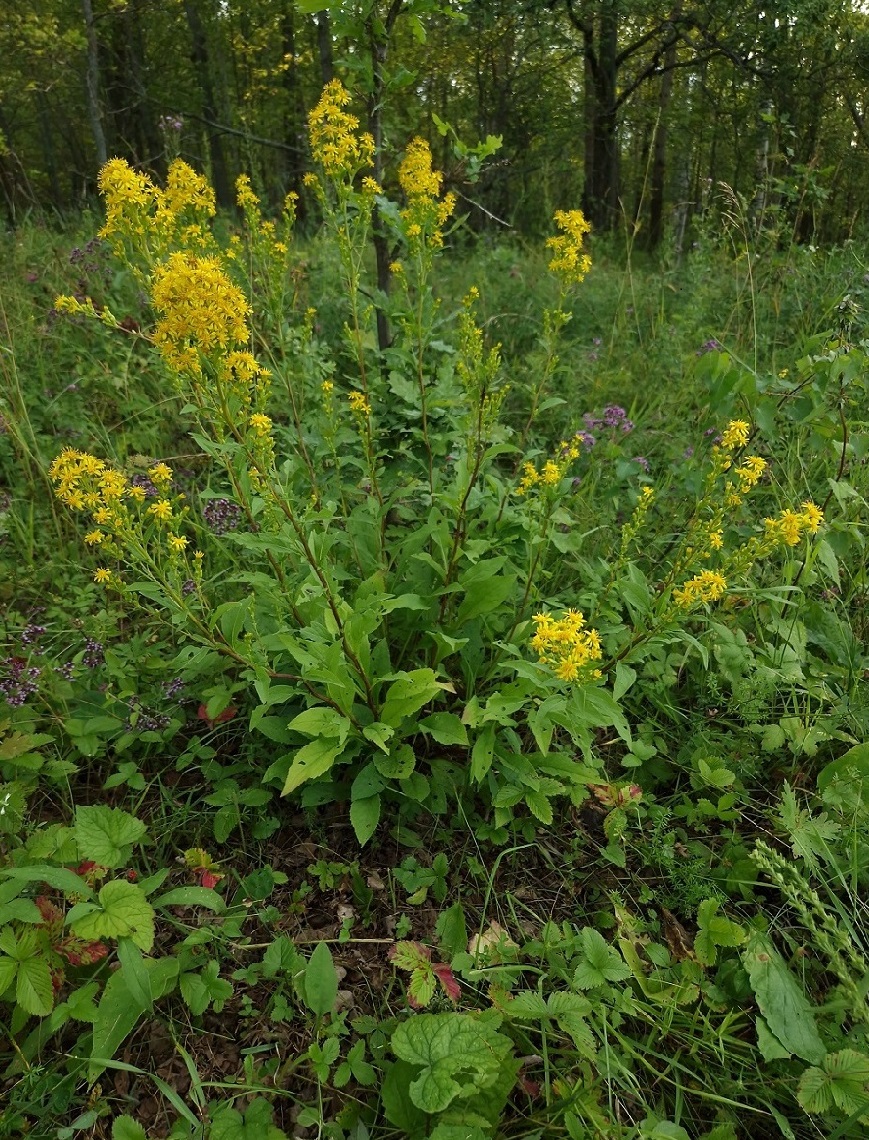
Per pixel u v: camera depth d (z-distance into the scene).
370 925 1.94
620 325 4.87
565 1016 1.59
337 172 2.41
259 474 1.91
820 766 2.31
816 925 1.88
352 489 2.79
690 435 3.46
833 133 8.62
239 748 2.35
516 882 2.06
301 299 4.89
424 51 10.50
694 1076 1.59
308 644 2.00
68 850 1.79
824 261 5.20
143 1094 1.61
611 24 11.58
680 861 2.07
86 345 4.13
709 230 6.02
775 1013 1.62
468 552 2.29
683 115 11.71
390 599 2.15
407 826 2.18
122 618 2.76
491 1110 1.47
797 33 9.32
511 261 6.59
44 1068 1.58
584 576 2.55
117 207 1.94
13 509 3.00
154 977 1.68
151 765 2.30
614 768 2.35
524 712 2.34
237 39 13.20
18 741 2.05
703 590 1.89
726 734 2.31
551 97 12.81
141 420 3.60
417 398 2.75
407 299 2.84
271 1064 1.65
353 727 2.08
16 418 3.29
